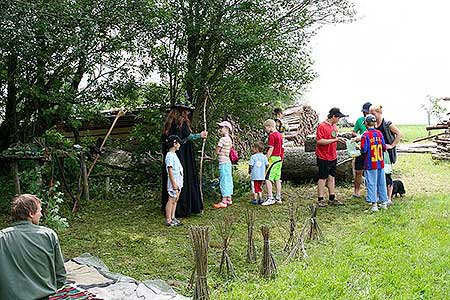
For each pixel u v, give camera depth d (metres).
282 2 9.84
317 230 6.81
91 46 8.28
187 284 5.43
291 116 17.25
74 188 10.16
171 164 7.93
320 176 9.08
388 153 8.70
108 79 9.47
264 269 5.43
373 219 7.80
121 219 8.44
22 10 6.52
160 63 9.69
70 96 9.10
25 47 7.33
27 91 8.59
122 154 11.45
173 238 7.26
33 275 3.64
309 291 4.98
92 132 12.59
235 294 4.93
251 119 10.88
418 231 6.96
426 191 10.04
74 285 5.17
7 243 3.63
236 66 10.14
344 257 5.97
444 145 14.16
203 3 9.30
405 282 5.16
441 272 5.43
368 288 5.03
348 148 9.41
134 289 5.10
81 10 7.45
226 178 9.24
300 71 10.50
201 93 10.13
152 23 8.51
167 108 10.40
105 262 6.21
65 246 6.89
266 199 9.80
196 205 8.64
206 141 10.48
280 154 9.45
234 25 9.43
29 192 8.00
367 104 9.49
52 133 10.02
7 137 9.75
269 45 9.73
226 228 5.97
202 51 10.02
